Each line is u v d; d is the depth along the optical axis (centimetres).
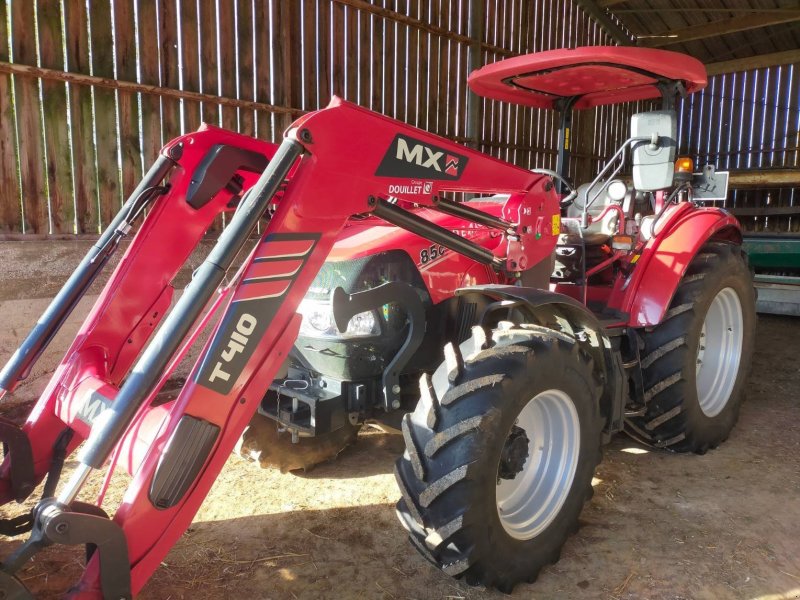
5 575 137
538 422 223
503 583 197
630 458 313
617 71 280
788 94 889
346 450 323
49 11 408
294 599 199
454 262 245
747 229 908
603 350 238
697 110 977
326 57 556
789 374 459
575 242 311
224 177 210
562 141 341
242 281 164
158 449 155
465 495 183
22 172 410
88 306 421
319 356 232
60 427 198
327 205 176
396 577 212
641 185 305
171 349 151
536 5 782
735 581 208
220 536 238
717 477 289
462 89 689
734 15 843
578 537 238
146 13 448
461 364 196
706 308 300
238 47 498
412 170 200
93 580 147
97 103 435
